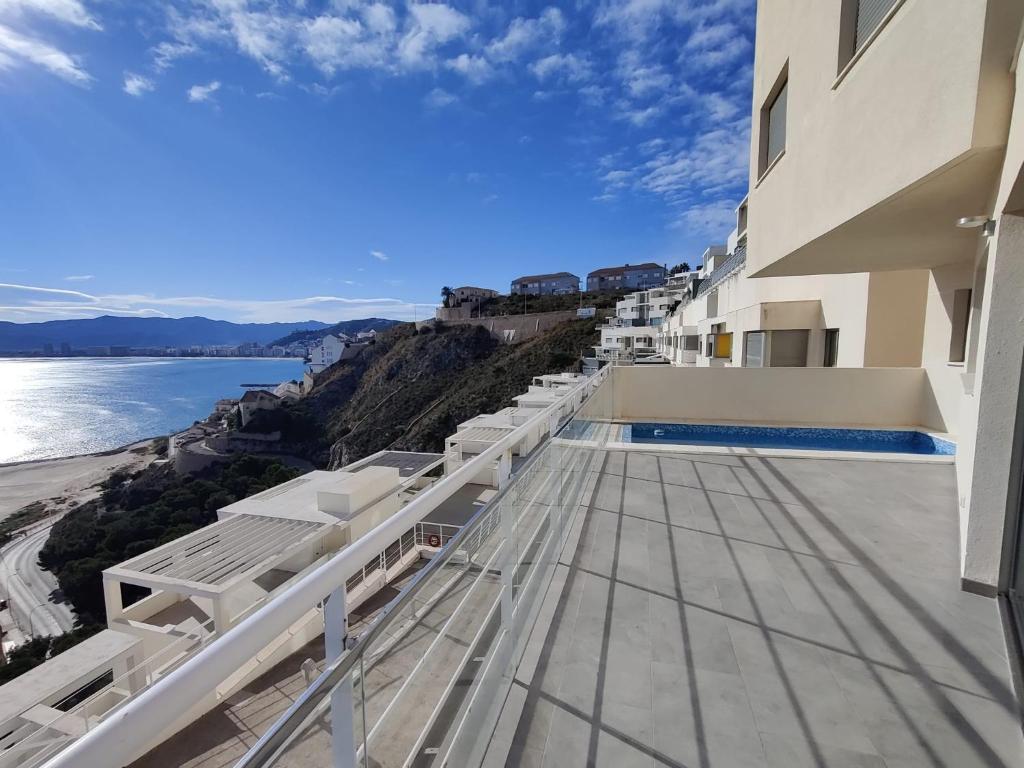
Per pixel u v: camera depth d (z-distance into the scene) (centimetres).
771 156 599
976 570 243
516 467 194
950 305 641
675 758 150
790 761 149
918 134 269
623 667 191
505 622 177
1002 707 169
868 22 345
